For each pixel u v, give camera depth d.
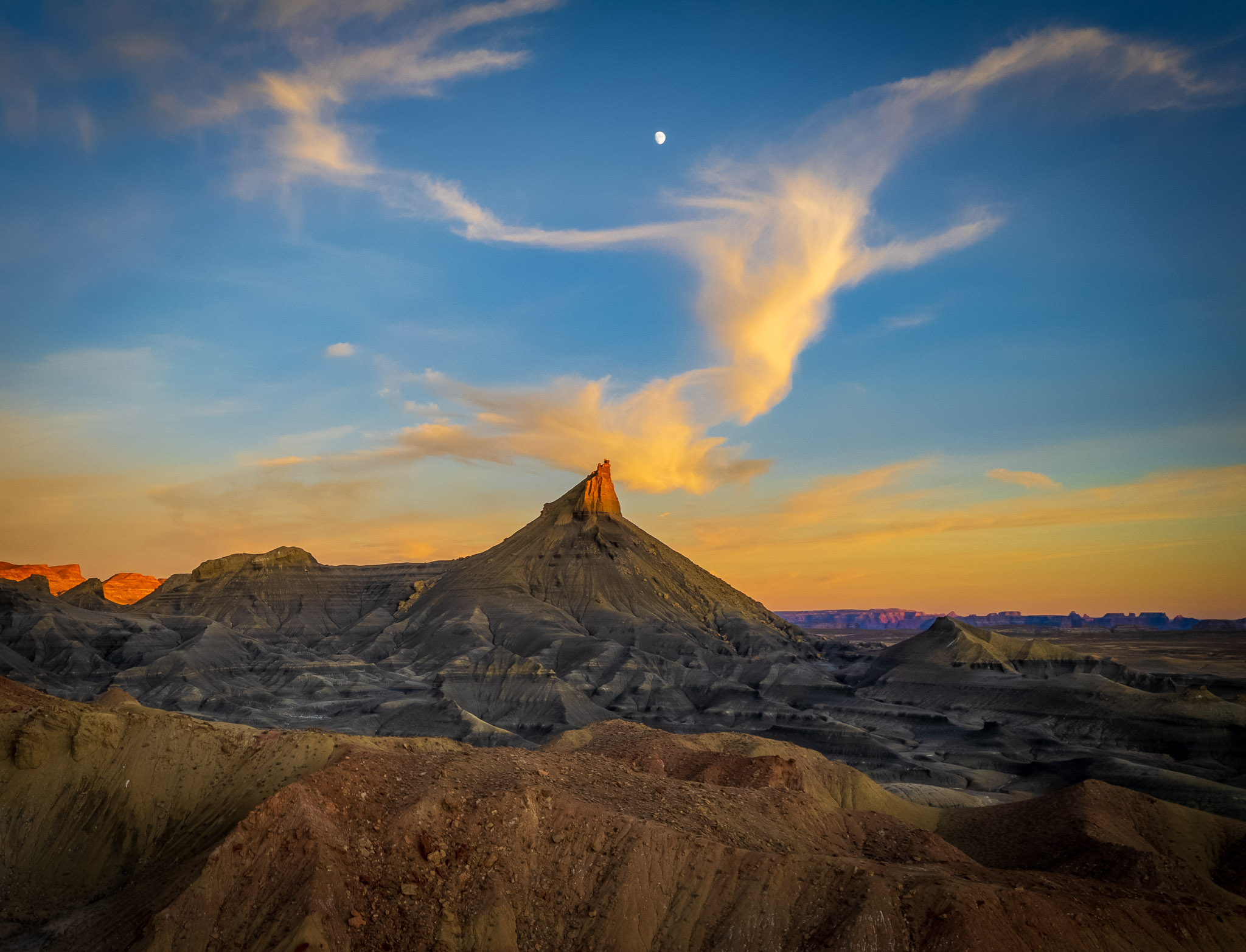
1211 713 190.62
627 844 67.25
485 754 79.00
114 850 72.00
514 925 62.03
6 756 75.44
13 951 61.16
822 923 62.72
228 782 76.44
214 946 58.22
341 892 60.91
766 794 84.75
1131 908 66.12
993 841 97.12
